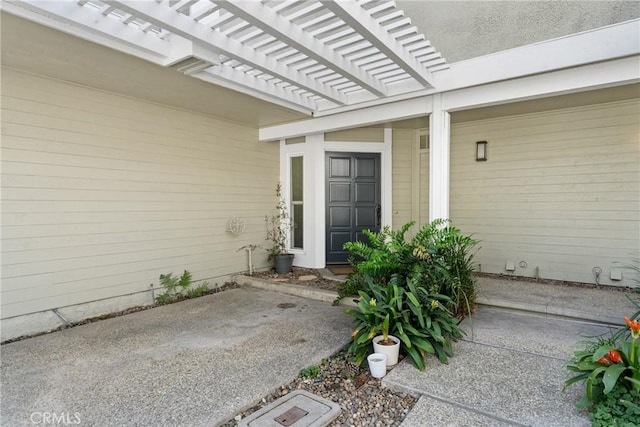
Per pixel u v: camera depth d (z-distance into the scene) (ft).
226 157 18.39
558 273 16.84
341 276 18.63
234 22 9.72
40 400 7.55
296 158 21.42
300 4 8.59
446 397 7.45
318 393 8.04
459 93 12.97
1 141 11.16
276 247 20.62
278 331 11.62
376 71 12.64
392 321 9.52
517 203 17.84
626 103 15.10
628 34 9.93
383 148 20.94
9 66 11.18
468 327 11.52
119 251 14.17
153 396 7.68
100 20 9.05
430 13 14.73
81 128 13.01
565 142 16.51
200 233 17.24
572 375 8.23
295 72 12.59
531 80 11.61
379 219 21.25
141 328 12.05
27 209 11.73
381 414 7.24
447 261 11.99
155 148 15.31
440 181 13.47
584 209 16.16
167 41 10.53
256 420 6.88
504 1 13.35
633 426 5.81
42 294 12.09
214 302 15.23
